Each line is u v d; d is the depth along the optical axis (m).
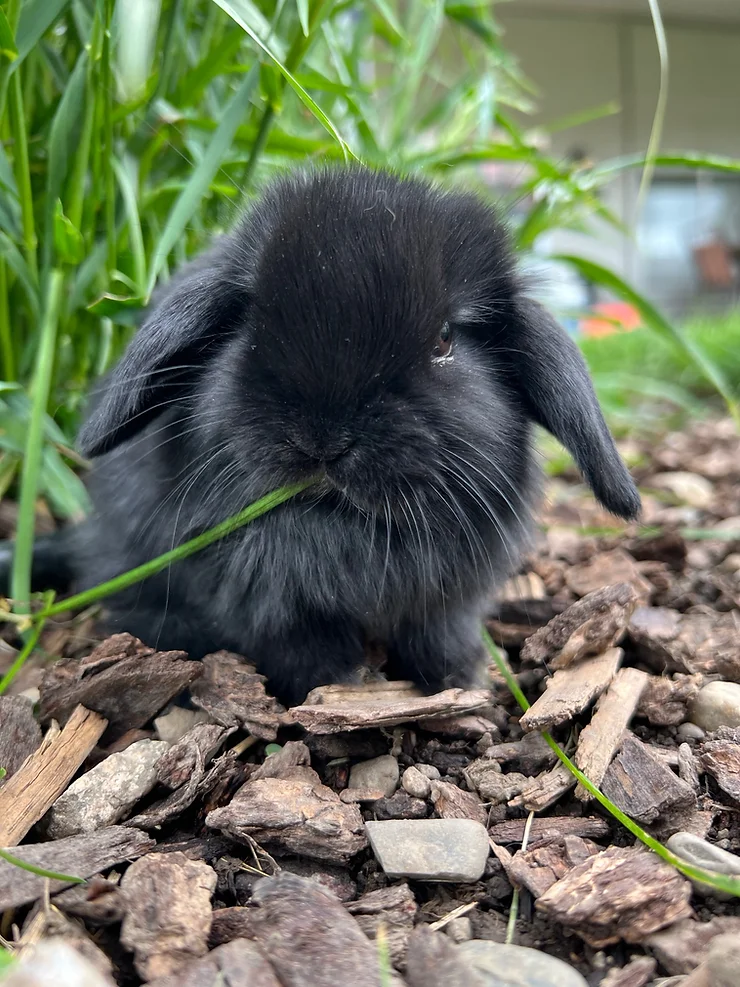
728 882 0.13
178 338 0.17
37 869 0.13
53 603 0.24
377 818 0.16
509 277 0.19
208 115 0.29
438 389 0.17
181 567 0.19
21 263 0.23
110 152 0.23
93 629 0.23
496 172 0.56
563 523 0.33
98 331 0.28
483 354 0.19
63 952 0.11
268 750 0.17
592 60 1.12
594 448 0.18
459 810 0.16
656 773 0.16
